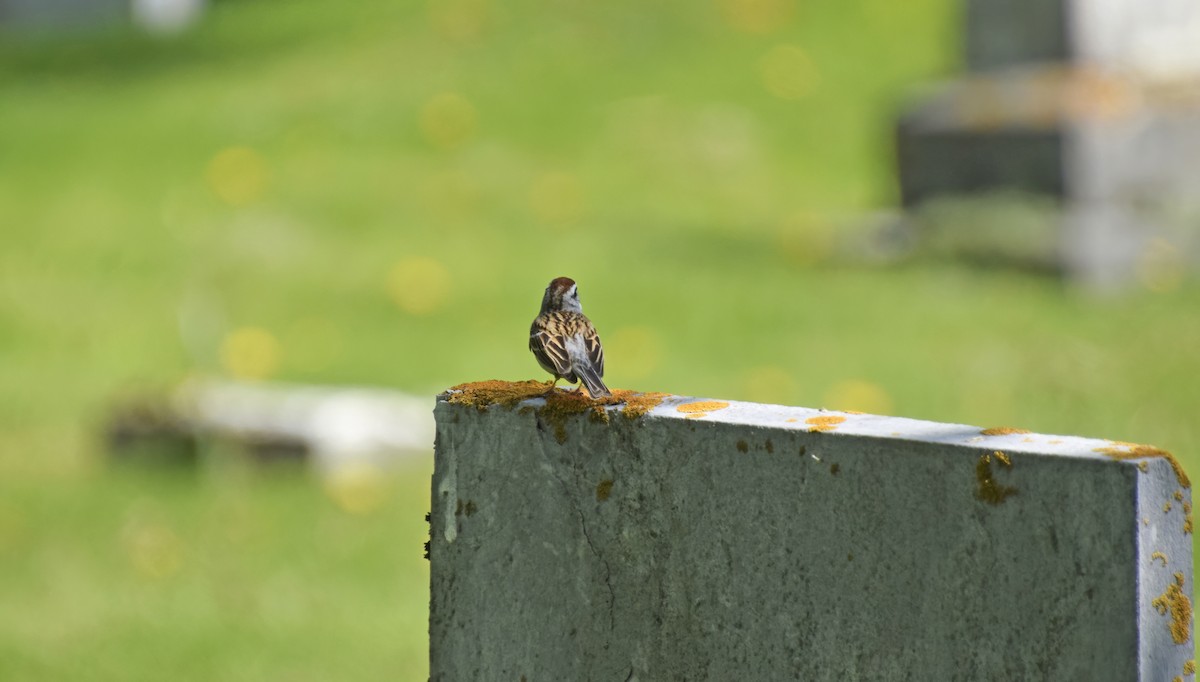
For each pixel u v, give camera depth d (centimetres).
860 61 2881
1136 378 1441
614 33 2952
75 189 2183
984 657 374
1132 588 350
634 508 439
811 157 2519
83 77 2931
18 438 1370
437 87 2680
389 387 1507
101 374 1546
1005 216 1883
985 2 2003
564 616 457
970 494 374
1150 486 351
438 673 487
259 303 1753
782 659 412
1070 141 1873
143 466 1291
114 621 983
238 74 2880
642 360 1529
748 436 414
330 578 1056
